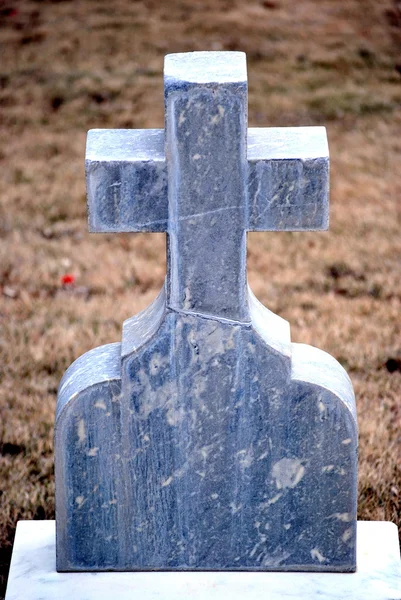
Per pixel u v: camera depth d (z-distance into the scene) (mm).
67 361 5477
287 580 3443
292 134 3131
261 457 3322
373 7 12359
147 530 3436
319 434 3279
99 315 6016
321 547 3441
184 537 3443
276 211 3031
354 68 10914
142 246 7207
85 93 10211
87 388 3217
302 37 11594
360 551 3590
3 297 6316
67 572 3496
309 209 3031
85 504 3389
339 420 3250
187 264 3088
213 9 12297
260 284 6469
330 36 11625
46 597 3381
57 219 7680
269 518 3408
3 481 4516
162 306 3223
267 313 3432
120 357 3213
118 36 11586
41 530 3742
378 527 3729
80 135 9367
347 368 5445
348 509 3381
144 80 10500
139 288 6477
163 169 2984
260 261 6891
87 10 12359
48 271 6707
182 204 3021
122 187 3012
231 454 3322
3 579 4008
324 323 5930
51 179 8445
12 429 4883
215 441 3305
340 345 5637
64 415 3248
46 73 10664
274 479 3352
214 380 3221
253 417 3266
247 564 3479
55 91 10250
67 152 9000
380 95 10297
